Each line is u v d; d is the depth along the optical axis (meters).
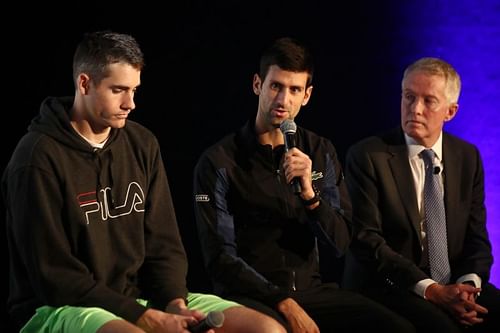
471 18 10.25
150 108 9.96
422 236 7.09
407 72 7.07
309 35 10.18
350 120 10.08
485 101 10.09
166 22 10.06
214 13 10.11
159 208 6.29
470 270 7.05
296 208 6.79
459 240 7.18
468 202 7.20
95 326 5.40
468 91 10.12
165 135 9.94
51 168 5.79
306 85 6.76
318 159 6.90
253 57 10.10
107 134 6.05
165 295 6.02
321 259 9.20
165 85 10.01
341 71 10.16
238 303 6.41
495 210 9.70
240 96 10.05
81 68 5.84
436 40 10.23
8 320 8.52
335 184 6.88
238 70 10.06
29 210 5.71
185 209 9.62
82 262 5.94
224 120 10.01
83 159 5.93
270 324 5.61
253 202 6.74
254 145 6.80
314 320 6.60
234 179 6.73
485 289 7.11
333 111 10.09
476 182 7.29
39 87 9.79
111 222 6.04
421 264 7.09
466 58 10.21
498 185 9.78
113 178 6.05
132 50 5.81
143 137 6.28
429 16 10.25
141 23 10.03
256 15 10.12
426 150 7.11
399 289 6.94
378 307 6.55
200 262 9.33
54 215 5.79
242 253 6.76
